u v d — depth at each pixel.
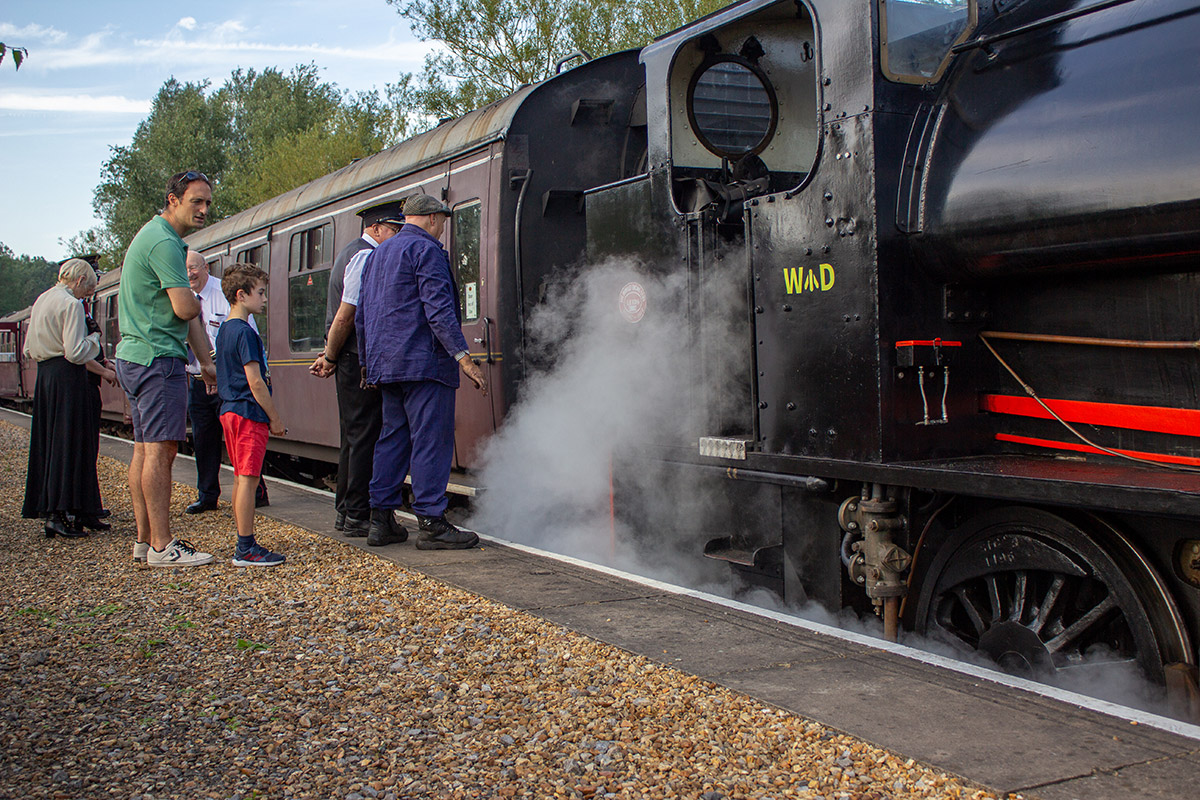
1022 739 2.51
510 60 21.61
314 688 3.26
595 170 6.95
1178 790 2.18
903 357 3.46
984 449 3.65
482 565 5.04
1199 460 2.95
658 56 4.70
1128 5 2.97
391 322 5.28
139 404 5.20
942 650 3.61
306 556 5.48
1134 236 2.84
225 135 45.44
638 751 2.63
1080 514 3.11
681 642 3.54
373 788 2.47
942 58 3.61
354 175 9.04
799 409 3.89
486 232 6.81
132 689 3.29
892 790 2.30
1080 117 2.98
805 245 3.81
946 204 3.35
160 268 5.06
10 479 10.19
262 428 5.29
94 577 5.09
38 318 6.26
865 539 3.70
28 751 2.78
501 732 2.81
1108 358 3.20
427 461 5.42
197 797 2.46
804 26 4.83
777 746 2.60
